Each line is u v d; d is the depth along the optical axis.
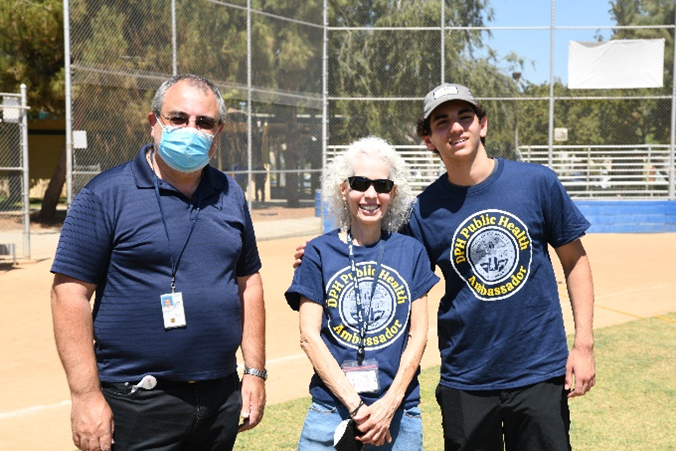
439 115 2.92
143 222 2.51
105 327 2.52
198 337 2.54
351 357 2.74
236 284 2.71
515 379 2.93
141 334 2.50
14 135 20.47
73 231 2.47
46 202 20.11
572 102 18.41
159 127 2.56
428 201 3.04
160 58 13.23
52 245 15.02
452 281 3.02
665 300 8.83
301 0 16.25
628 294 9.23
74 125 11.85
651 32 17.81
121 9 12.46
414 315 2.81
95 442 2.44
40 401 5.12
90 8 11.97
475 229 2.94
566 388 2.96
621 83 17.86
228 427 2.71
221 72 14.36
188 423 2.59
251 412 2.85
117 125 12.59
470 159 2.93
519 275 2.93
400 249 2.86
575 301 3.03
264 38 15.34
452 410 3.03
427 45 17.88
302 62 16.47
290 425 4.65
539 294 2.96
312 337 2.75
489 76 18.25
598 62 17.84
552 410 2.92
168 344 2.51
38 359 6.24
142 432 2.52
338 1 17.72
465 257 2.96
